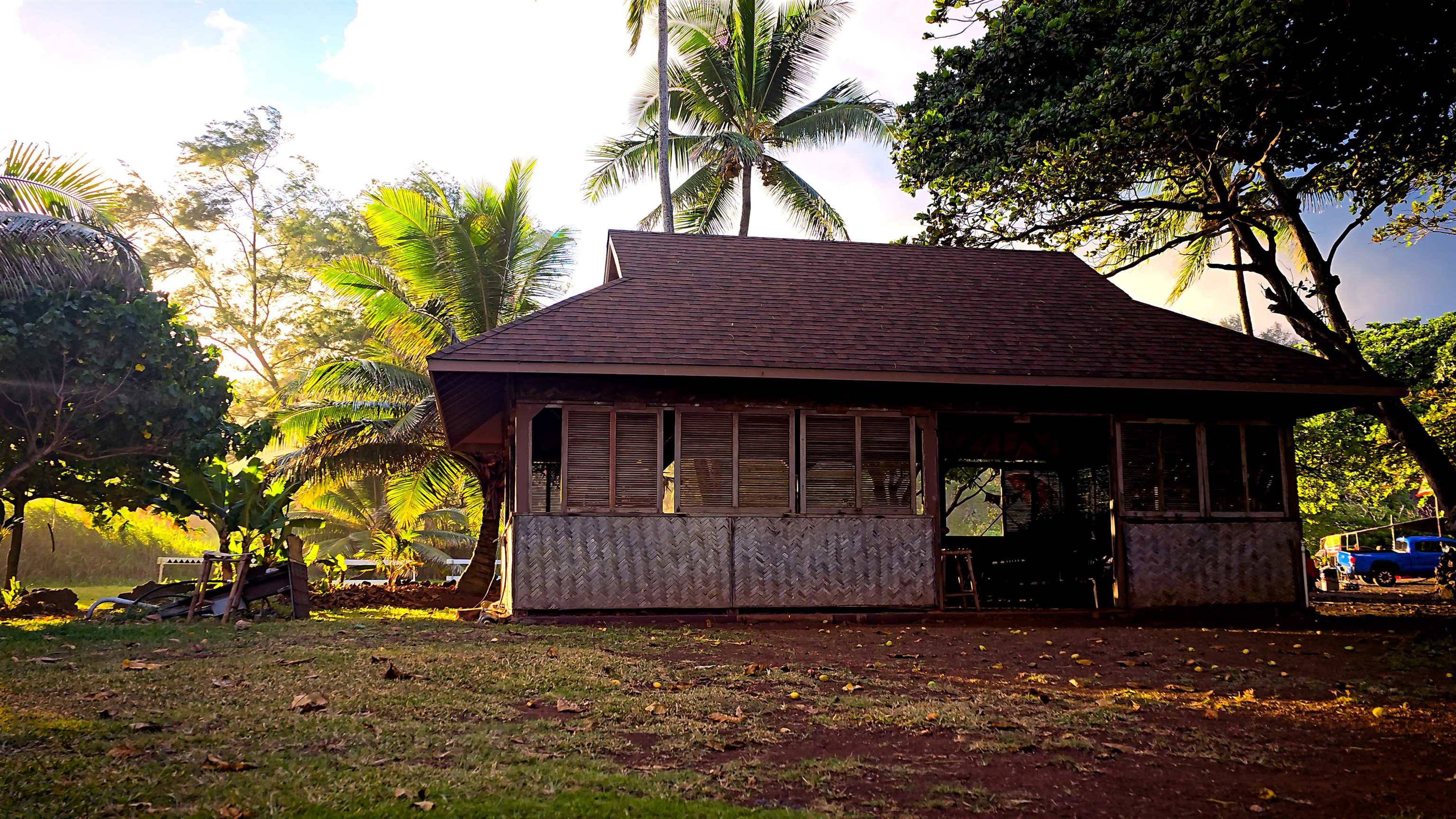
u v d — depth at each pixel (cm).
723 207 2805
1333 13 1012
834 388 1294
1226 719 701
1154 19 1175
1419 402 2658
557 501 1753
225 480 1384
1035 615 1281
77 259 1167
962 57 1396
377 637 984
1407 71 1089
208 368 1355
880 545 1274
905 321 1394
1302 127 1255
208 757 506
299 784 471
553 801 467
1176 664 938
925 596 1277
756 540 1246
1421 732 671
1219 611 1327
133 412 1221
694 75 2745
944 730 650
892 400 1304
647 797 484
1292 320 1795
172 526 3027
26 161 1248
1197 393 1363
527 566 1198
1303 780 561
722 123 2772
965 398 1318
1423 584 2861
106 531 1664
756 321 1338
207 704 629
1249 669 911
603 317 1288
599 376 1216
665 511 1306
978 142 1324
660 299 1362
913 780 540
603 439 1235
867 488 1285
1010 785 537
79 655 818
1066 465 1678
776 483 1263
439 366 1141
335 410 1972
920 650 1005
